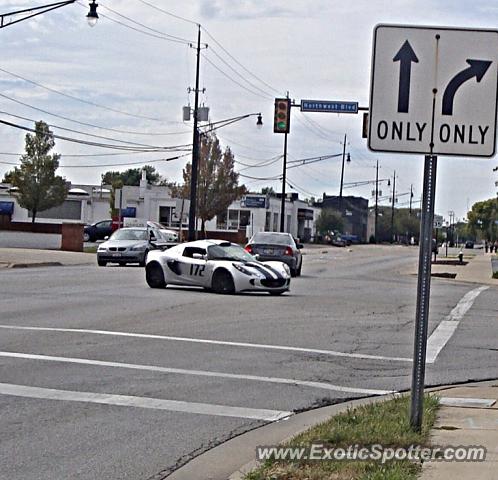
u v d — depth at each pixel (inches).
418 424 319.9
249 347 556.1
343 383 458.6
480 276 1596.9
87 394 406.6
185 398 407.2
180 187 2832.2
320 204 5506.9
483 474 275.6
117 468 297.9
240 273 896.3
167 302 797.9
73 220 3393.2
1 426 346.3
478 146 285.1
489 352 575.2
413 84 286.0
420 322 308.8
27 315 678.5
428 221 293.4
